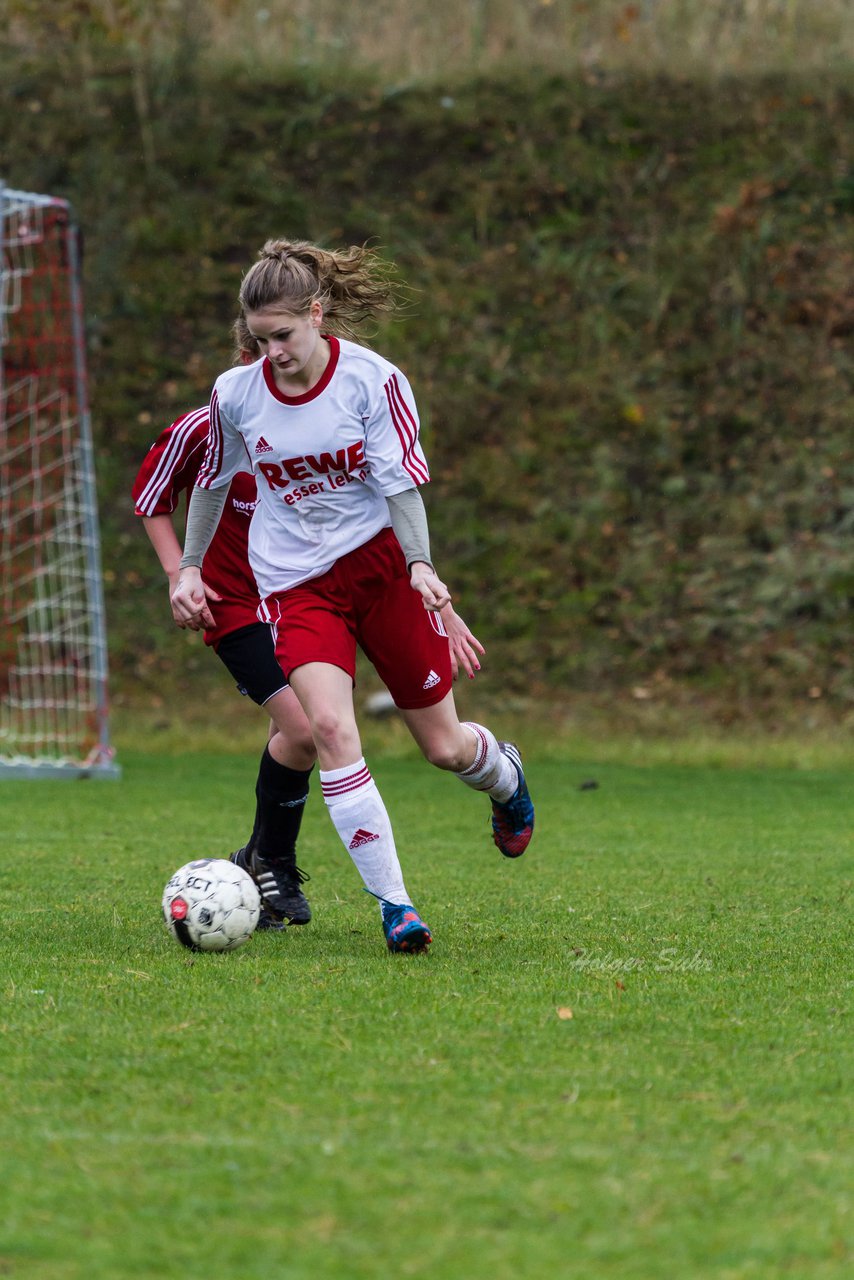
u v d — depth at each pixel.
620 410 51.22
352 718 14.15
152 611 49.03
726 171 56.47
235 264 55.94
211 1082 9.43
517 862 22.17
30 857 22.00
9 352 50.09
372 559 14.33
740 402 50.84
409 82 60.62
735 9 61.59
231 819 27.31
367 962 13.56
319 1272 6.49
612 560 48.06
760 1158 8.01
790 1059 10.12
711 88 59.12
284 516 14.40
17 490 48.38
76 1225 7.03
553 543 48.69
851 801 31.48
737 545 47.50
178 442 16.19
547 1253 6.70
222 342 54.25
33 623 46.78
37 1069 9.73
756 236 54.12
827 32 60.94
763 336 52.22
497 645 46.50
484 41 62.00
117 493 51.22
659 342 52.75
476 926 16.03
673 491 49.22
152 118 59.31
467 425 51.72
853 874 21.09
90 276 54.84
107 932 15.38
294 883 16.17
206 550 15.62
